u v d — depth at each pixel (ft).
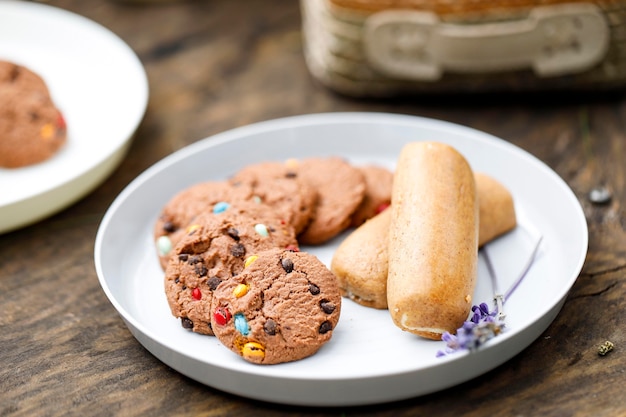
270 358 1.95
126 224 2.27
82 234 2.36
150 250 2.26
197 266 2.06
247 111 2.74
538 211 2.29
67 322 2.15
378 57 2.66
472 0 2.55
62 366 2.05
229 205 2.20
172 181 2.38
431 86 2.71
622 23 2.59
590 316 2.09
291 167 2.36
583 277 2.18
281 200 2.24
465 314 1.98
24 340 2.11
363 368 1.95
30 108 2.49
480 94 2.76
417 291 1.96
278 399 1.92
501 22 2.58
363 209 2.29
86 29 2.77
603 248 2.24
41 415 1.96
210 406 1.96
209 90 2.81
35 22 2.81
